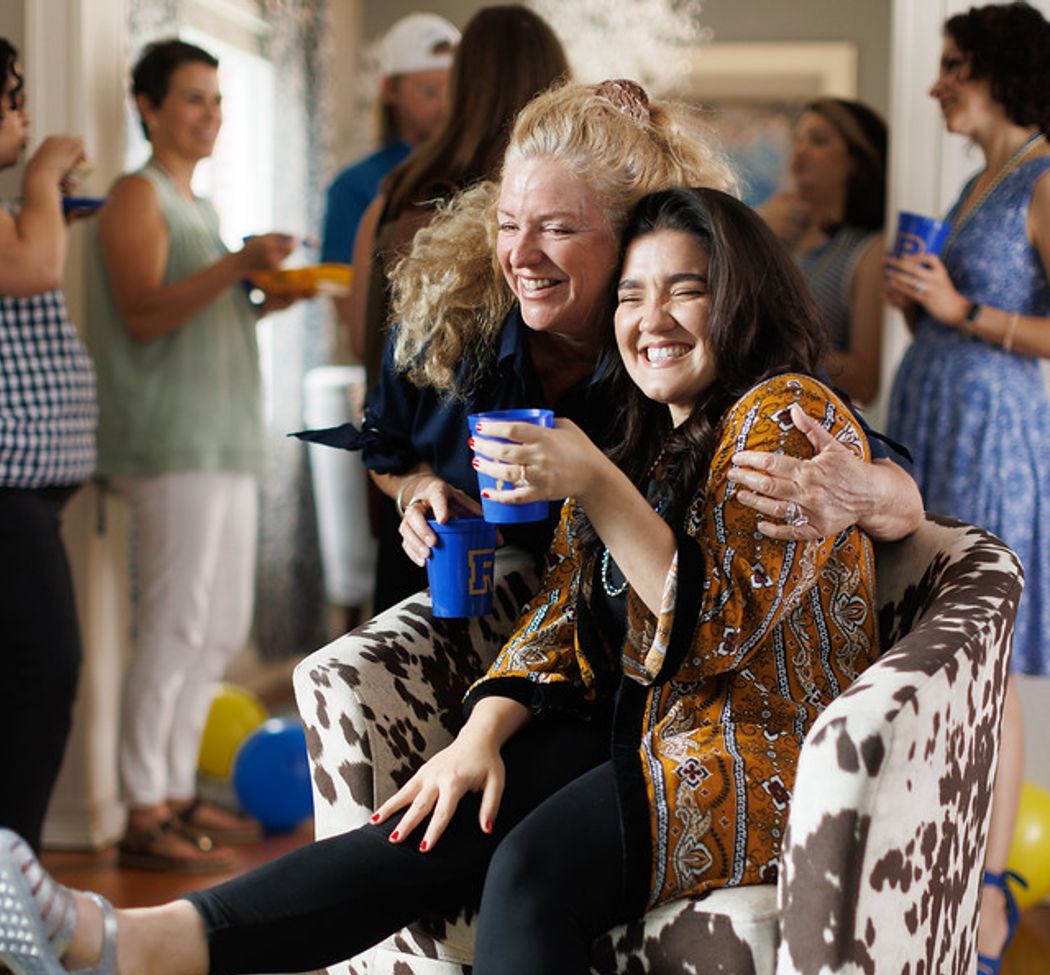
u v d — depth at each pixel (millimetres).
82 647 3090
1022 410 2736
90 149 3250
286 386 4992
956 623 1563
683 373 1644
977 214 2762
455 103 2615
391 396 2121
